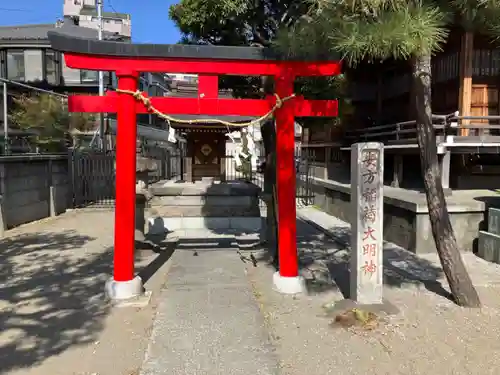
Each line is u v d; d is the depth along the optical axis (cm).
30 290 536
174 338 393
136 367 349
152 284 561
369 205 463
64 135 1416
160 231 930
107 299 498
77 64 481
